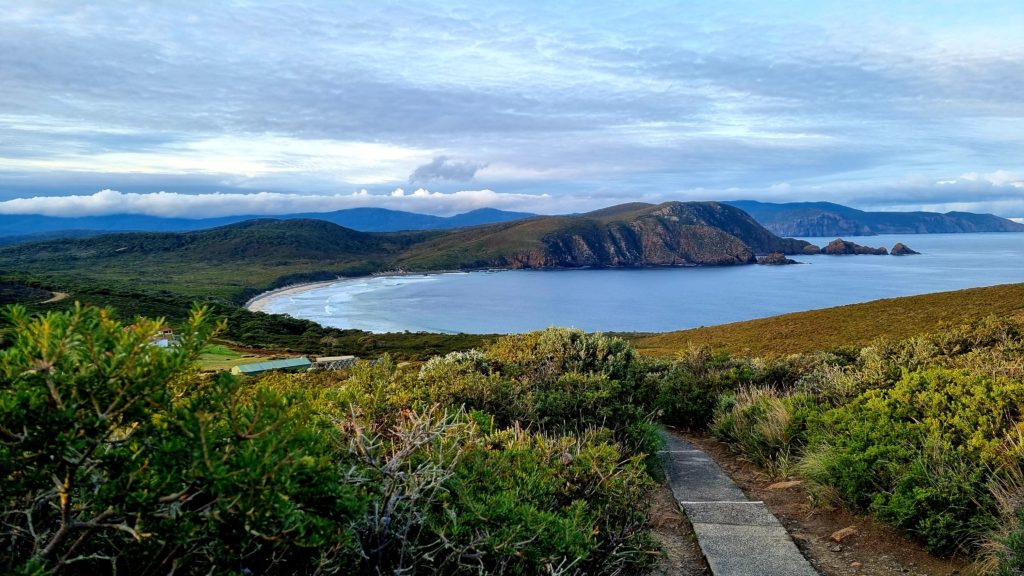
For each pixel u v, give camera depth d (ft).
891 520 14.28
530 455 12.91
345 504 6.48
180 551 5.60
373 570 7.74
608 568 11.14
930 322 119.75
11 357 4.76
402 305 537.65
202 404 5.49
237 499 5.01
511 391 21.16
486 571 8.49
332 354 224.74
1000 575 11.05
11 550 5.40
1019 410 15.57
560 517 10.51
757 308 476.54
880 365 24.91
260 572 6.53
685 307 497.87
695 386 32.04
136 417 5.27
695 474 20.94
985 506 13.05
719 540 14.30
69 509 5.06
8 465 4.77
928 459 14.66
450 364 26.99
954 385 18.15
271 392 5.76
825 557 13.53
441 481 8.84
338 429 9.86
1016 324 34.32
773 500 17.85
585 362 30.66
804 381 29.53
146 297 354.74
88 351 4.89
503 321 443.32
